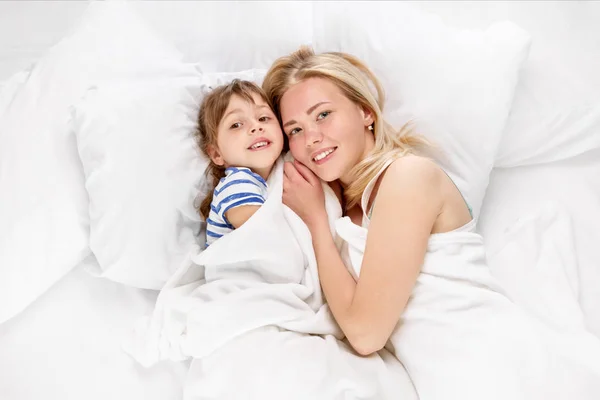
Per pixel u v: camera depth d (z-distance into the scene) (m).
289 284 0.97
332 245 0.98
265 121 1.02
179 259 1.04
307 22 1.29
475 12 1.32
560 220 1.09
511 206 1.15
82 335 0.99
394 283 0.86
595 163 1.16
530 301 1.01
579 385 0.82
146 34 1.17
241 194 0.98
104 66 1.09
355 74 1.03
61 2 1.38
